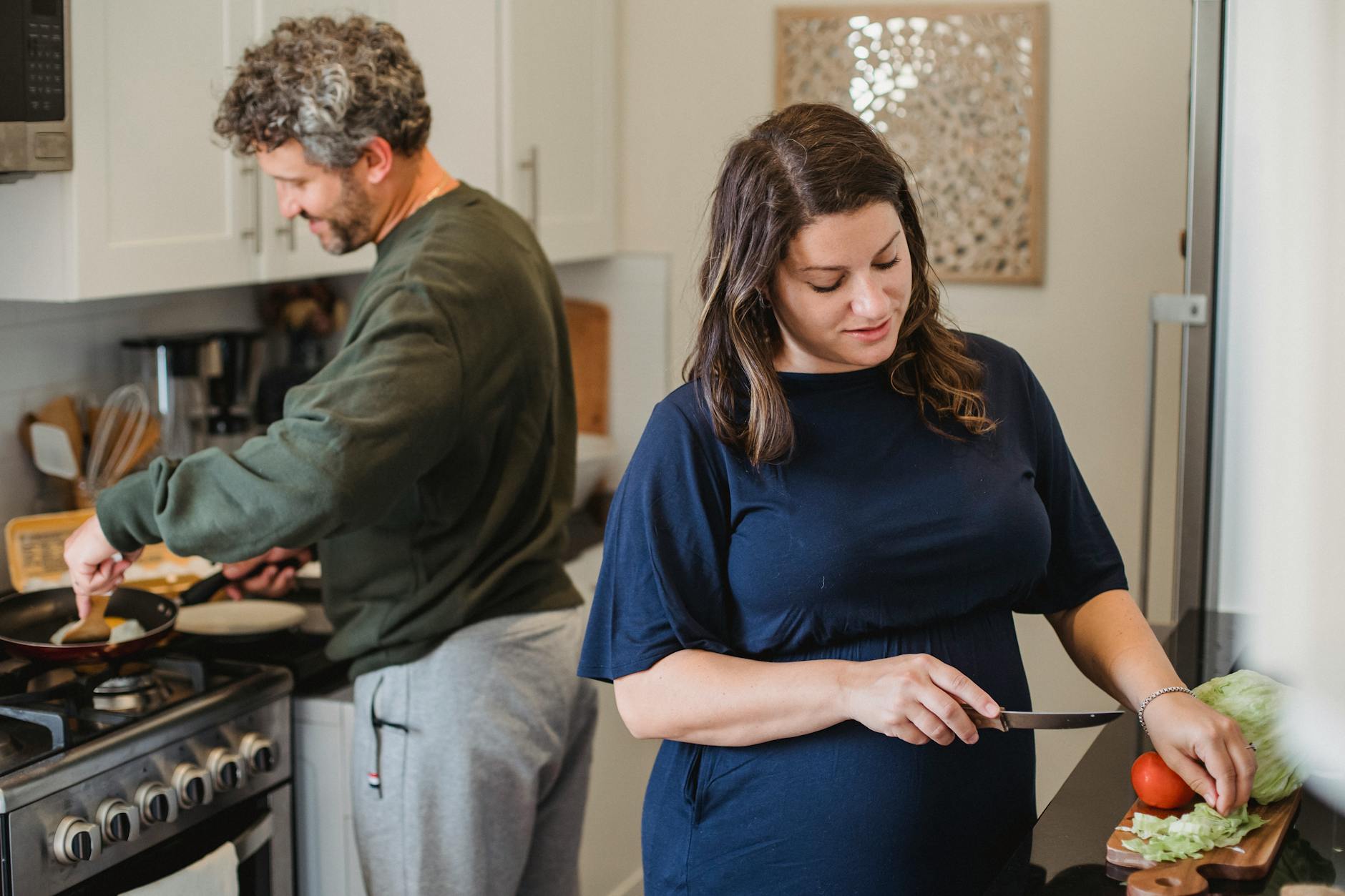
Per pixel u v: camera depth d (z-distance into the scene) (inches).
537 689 75.5
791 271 47.3
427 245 69.6
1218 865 41.8
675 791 53.1
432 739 72.9
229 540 63.3
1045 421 55.4
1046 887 42.1
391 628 72.6
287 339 111.8
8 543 85.5
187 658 75.6
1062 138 114.4
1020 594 52.7
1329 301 24.4
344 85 67.8
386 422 63.8
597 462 123.7
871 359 47.8
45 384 92.0
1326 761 26.3
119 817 65.2
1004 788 51.8
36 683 72.4
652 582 50.4
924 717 45.1
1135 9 111.2
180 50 80.4
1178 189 111.8
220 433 102.1
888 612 49.9
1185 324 70.7
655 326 129.8
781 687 47.8
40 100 70.6
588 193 122.6
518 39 108.0
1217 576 71.1
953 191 118.0
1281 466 25.3
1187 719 45.3
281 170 70.6
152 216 79.1
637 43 127.2
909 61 118.2
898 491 50.0
